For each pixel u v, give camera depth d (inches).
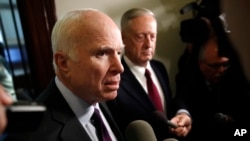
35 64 68.9
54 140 29.5
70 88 33.9
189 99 66.7
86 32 32.3
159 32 83.0
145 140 36.8
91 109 35.0
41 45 68.6
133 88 58.5
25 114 15.9
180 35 76.7
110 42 32.8
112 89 34.3
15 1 66.8
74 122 32.3
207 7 62.7
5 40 67.8
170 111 66.8
